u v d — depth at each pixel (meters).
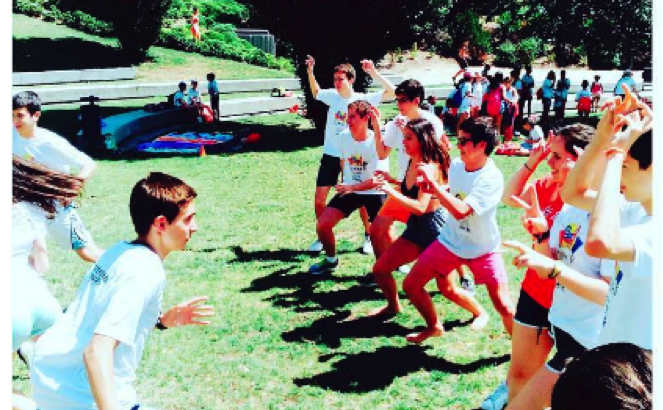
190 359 5.32
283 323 6.04
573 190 3.33
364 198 6.85
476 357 5.36
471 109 18.03
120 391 2.81
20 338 3.51
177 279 7.12
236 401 4.71
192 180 12.35
